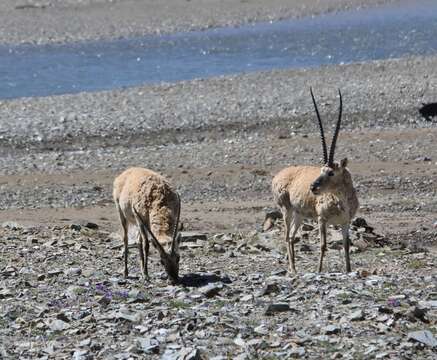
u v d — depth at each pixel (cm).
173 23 18850
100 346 3312
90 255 5247
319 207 4650
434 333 3269
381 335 3259
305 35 17025
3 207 7581
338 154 8775
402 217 6800
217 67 14138
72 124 10412
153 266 4906
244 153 8975
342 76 12562
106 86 12925
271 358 3077
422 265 4875
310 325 3403
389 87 11619
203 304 3809
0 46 16838
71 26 18662
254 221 6731
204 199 7669
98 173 8550
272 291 3938
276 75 12925
